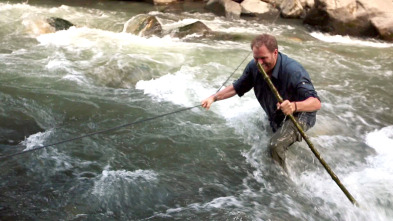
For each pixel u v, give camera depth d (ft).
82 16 37.70
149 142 16.72
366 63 29.30
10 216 12.35
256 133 17.47
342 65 28.58
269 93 14.90
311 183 14.85
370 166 16.11
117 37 31.04
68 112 18.76
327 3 37.47
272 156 15.34
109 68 23.63
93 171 14.69
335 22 37.17
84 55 26.27
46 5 40.81
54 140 16.47
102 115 18.66
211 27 37.50
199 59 27.30
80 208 12.91
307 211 13.42
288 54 30.40
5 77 21.77
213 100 15.39
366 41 35.70
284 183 14.79
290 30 38.14
